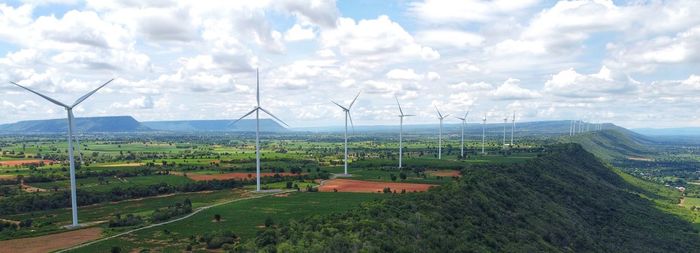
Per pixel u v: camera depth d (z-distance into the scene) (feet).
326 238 315.78
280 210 505.66
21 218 535.19
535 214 537.24
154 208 580.71
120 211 570.05
